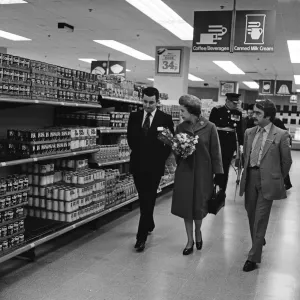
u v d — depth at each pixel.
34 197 4.28
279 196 3.72
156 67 12.54
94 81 4.86
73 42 12.79
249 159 3.85
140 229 4.33
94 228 4.98
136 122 4.32
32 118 4.72
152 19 9.02
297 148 20.98
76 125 5.14
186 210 4.15
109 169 5.58
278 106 27.19
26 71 3.60
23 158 3.63
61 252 4.14
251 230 3.96
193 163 4.11
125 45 12.84
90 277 3.54
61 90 4.16
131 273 3.69
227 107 6.80
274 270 3.93
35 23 10.29
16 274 3.53
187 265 3.96
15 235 3.49
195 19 6.97
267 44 6.64
